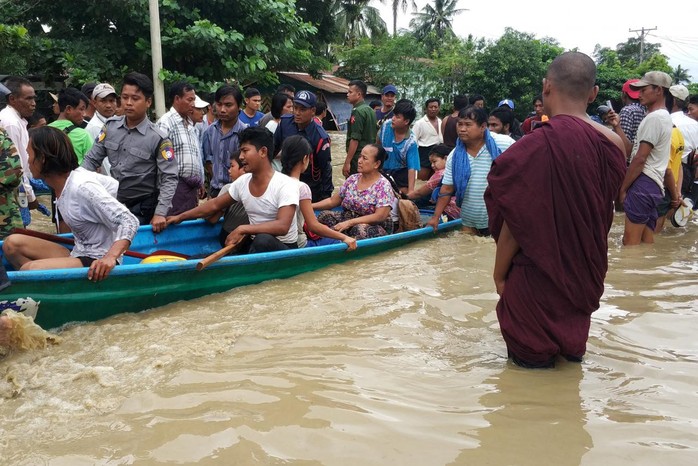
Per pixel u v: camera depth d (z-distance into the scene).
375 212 5.98
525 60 28.53
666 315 3.83
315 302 4.13
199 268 4.13
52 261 3.82
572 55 3.07
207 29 12.25
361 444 2.29
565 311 3.00
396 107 7.48
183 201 5.81
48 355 3.29
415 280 4.70
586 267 2.94
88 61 12.41
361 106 7.98
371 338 3.48
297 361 3.13
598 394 2.75
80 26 13.55
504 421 2.48
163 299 4.09
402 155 7.67
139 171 5.25
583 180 2.82
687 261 5.39
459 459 2.19
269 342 3.42
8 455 2.25
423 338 3.50
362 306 4.05
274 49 14.88
